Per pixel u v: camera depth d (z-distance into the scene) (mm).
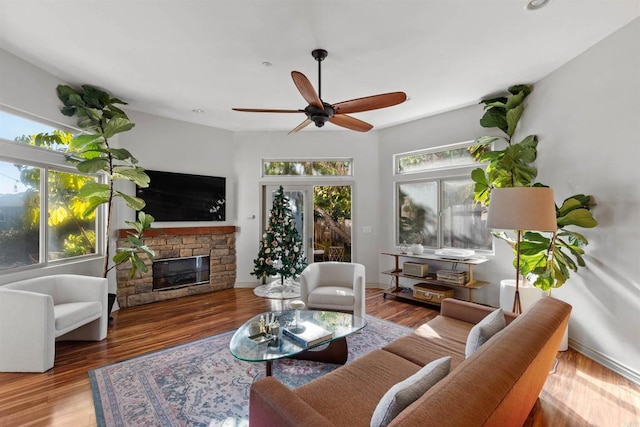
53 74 3383
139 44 2783
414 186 5184
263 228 5695
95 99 3725
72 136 3748
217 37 2666
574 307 3057
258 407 1299
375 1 2211
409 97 4043
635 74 2439
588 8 2295
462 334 2330
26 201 3289
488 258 4285
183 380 2477
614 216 2619
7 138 3064
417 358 1965
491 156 3803
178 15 2365
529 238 3061
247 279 5641
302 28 2535
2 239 3068
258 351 2152
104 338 3299
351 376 1724
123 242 4406
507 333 1455
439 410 923
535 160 3562
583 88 2916
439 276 4422
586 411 2104
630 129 2484
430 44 2783
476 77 3449
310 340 2234
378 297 4922
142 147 4668
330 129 5539
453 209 4746
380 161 5562
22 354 2584
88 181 3686
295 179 5645
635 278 2451
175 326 3678
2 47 2861
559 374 2572
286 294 4855
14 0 2186
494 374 1120
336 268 3988
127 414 2061
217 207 5445
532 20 2434
